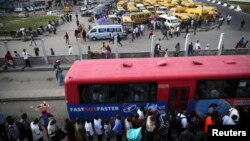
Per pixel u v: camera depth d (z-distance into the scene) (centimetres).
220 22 4069
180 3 5647
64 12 5916
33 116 1523
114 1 6462
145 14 4222
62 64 2262
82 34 3334
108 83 1243
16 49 3088
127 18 3891
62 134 1089
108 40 3362
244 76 1265
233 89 1299
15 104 1678
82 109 1309
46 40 3466
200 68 1315
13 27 4225
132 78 1238
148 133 1092
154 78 1241
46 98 1717
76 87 1253
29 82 1983
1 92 1819
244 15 4841
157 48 2292
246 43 2530
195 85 1269
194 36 3491
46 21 4728
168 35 3503
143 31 3719
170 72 1273
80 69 1341
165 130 1091
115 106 1305
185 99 1302
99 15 4922
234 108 1191
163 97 1285
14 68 2203
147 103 1299
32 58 2238
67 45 3178
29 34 3622
